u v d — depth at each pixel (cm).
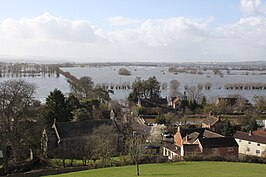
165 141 9925
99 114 11256
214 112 13962
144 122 12325
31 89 8600
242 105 15175
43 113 8769
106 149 6975
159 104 15512
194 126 11238
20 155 7069
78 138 8125
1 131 6675
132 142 6244
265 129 9988
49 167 6794
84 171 5903
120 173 5525
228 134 10275
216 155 7181
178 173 5381
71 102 10994
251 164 6412
